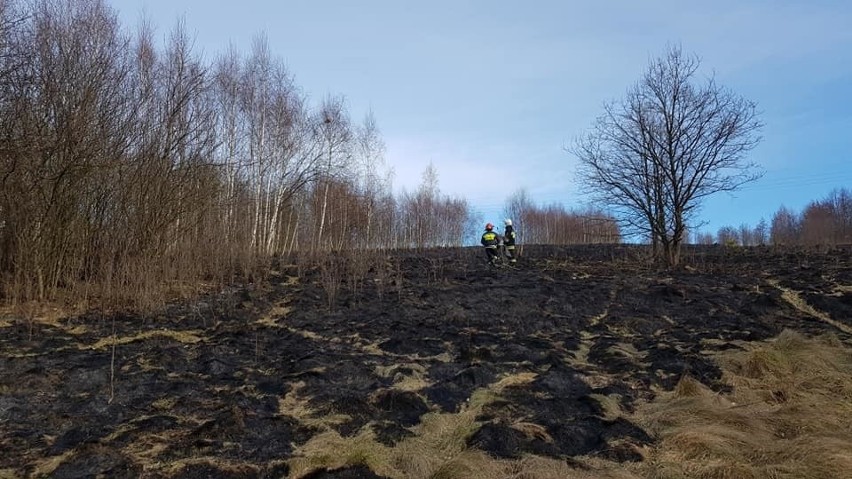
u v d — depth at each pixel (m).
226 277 13.83
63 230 11.03
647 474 4.84
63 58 10.88
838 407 6.12
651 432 5.65
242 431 5.34
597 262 18.02
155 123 12.86
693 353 7.98
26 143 10.23
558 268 16.61
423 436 5.50
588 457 5.09
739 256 18.25
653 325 9.74
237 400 6.12
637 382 7.01
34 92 10.59
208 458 4.84
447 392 6.52
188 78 13.90
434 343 8.52
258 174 21.00
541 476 4.54
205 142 14.13
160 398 6.25
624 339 9.00
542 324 9.84
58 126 10.66
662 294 11.72
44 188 10.69
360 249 17.19
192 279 12.61
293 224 24.95
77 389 6.47
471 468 4.68
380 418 5.87
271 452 5.00
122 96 12.01
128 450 4.92
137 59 13.38
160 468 4.64
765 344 8.24
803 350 7.60
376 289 12.91
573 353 8.26
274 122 22.06
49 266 10.87
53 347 8.20
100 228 11.97
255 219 20.12
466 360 7.75
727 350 7.96
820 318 10.09
